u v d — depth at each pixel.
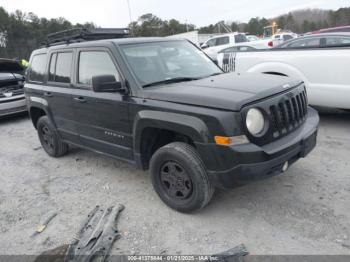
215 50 17.97
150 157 3.80
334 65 5.37
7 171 5.23
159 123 3.28
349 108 5.53
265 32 49.12
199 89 3.28
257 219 3.27
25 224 3.60
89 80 4.17
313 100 5.73
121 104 3.66
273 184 3.89
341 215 3.19
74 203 3.95
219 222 3.29
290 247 2.84
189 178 3.25
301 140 3.21
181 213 3.50
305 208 3.36
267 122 3.00
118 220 3.48
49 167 5.21
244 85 3.30
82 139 4.58
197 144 3.02
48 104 5.00
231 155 2.86
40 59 5.33
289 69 5.88
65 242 3.20
